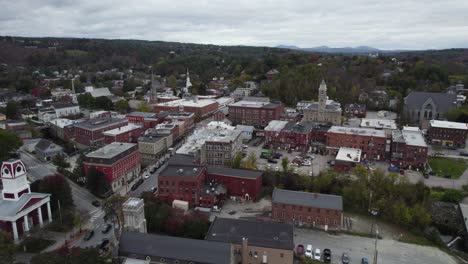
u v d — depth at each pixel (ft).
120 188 370.94
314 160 465.06
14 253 228.43
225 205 338.95
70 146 502.79
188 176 329.52
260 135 592.19
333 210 293.23
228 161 426.51
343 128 511.81
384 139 462.60
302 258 250.57
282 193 313.94
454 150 515.91
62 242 265.54
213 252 208.44
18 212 261.65
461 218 320.91
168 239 215.72
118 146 403.13
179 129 553.23
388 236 289.12
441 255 263.90
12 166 272.31
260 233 241.55
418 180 388.16
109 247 245.86
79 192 359.66
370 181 359.46
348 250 265.13
